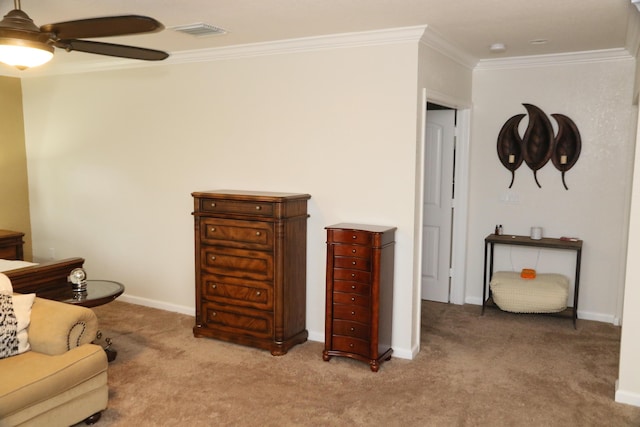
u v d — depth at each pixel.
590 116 4.61
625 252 4.55
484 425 2.94
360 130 3.93
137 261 5.16
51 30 2.40
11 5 3.07
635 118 4.39
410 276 3.84
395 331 3.94
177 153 4.78
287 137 4.23
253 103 4.35
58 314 2.92
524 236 4.96
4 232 5.35
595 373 3.61
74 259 3.87
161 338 4.26
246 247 3.96
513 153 4.94
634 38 3.79
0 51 2.43
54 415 2.67
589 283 4.77
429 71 3.91
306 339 4.26
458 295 5.28
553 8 3.13
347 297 3.71
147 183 4.99
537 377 3.55
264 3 3.04
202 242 4.16
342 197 4.05
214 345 4.12
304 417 3.02
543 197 4.88
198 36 3.91
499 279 4.74
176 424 2.94
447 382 3.48
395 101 3.77
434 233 5.32
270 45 4.13
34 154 5.68
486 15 3.29
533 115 4.81
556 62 4.66
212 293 4.16
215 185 4.62
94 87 5.16
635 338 3.10
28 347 2.89
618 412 3.07
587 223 4.73
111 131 5.13
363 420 2.99
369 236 3.56
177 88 4.70
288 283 3.95
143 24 2.29
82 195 5.42
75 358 2.80
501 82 4.92
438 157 5.21
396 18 3.38
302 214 4.09
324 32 3.78
